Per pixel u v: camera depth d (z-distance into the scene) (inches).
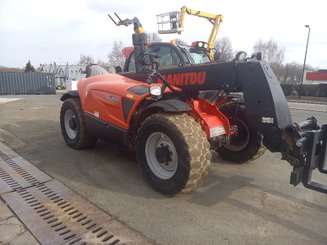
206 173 128.1
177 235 103.7
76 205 124.3
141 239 101.3
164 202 128.0
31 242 98.7
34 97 794.2
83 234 103.7
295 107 669.9
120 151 199.0
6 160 181.2
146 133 138.6
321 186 112.1
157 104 134.6
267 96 125.6
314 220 114.9
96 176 156.1
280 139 124.1
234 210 121.9
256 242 100.4
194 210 121.3
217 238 102.3
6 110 420.8
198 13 339.9
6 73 1064.2
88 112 180.2
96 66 233.0
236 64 133.1
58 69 2122.3
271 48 1967.3
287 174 163.8
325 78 1665.8
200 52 206.7
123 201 128.3
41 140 228.7
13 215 116.1
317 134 112.1
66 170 164.4
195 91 152.6
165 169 138.3
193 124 129.0
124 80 174.4
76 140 198.2
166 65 188.5
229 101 175.5
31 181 149.1
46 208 121.4
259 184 149.4
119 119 157.0
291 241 101.3
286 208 124.1
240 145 177.8
